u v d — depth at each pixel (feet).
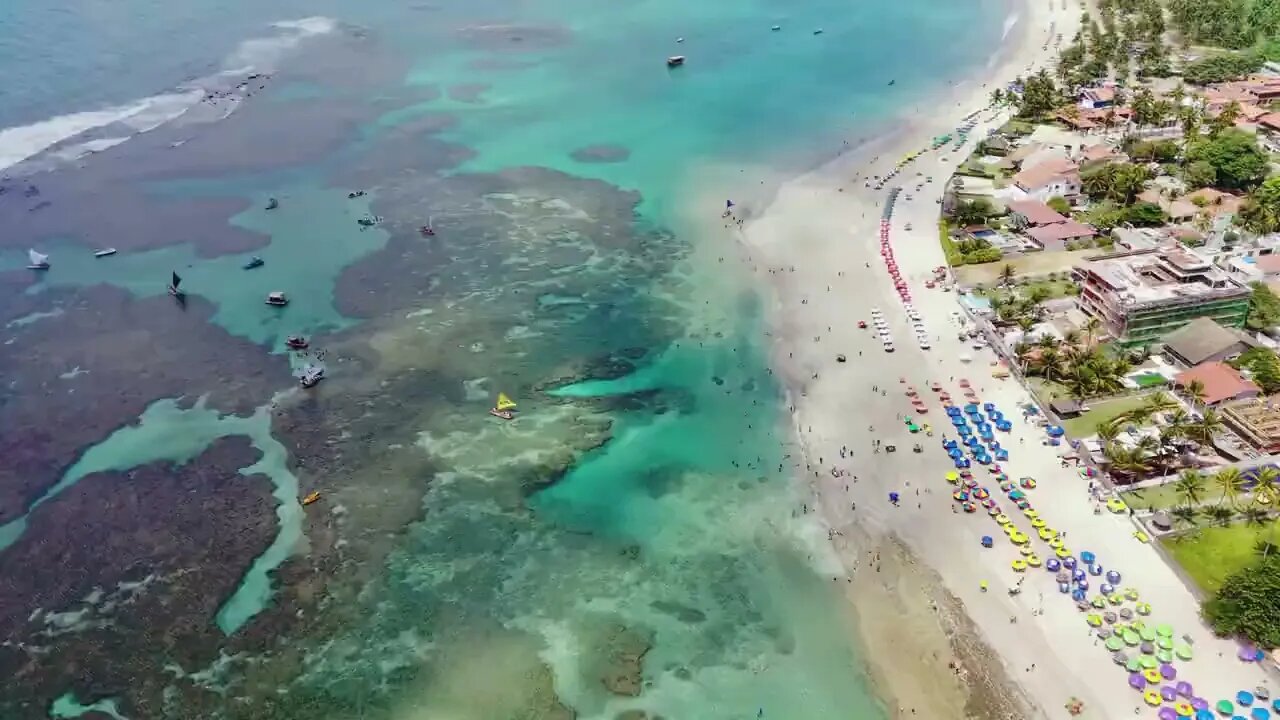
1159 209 513.45
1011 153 630.33
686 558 332.60
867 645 295.69
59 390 412.98
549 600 317.22
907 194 590.14
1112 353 412.16
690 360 440.04
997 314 447.83
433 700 282.97
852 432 386.52
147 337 451.94
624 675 290.15
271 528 344.08
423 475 371.15
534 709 279.69
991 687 277.85
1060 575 309.42
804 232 552.82
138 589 318.24
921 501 347.97
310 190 605.31
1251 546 311.68
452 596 318.65
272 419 399.24
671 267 520.01
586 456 381.60
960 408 394.11
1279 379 376.68
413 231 556.51
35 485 360.48
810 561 328.49
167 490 359.66
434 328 463.42
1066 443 367.25
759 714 276.00
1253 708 260.42
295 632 304.50
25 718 274.77
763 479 366.43
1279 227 491.31
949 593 309.22
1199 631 285.64
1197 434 343.46
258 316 470.39
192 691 284.20
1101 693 271.49
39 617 306.96
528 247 539.70
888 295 481.87
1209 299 409.90
